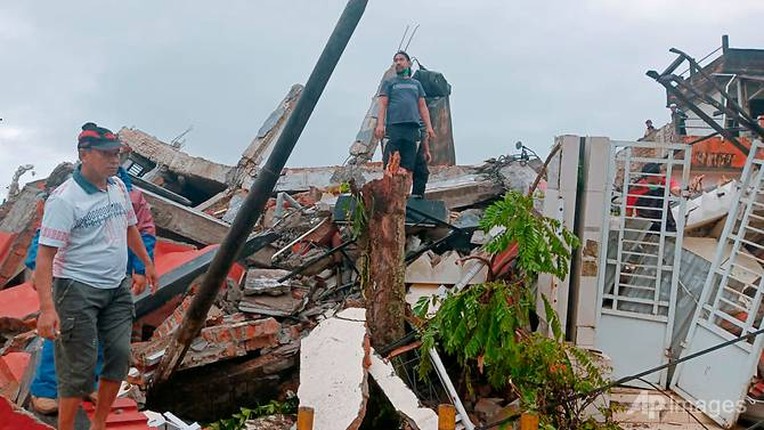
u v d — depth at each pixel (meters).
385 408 6.34
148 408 6.48
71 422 3.94
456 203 10.25
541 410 5.77
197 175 14.19
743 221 7.93
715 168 14.95
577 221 8.39
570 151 8.27
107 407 4.14
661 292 8.33
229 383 6.88
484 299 6.34
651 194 8.66
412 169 8.46
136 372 6.32
